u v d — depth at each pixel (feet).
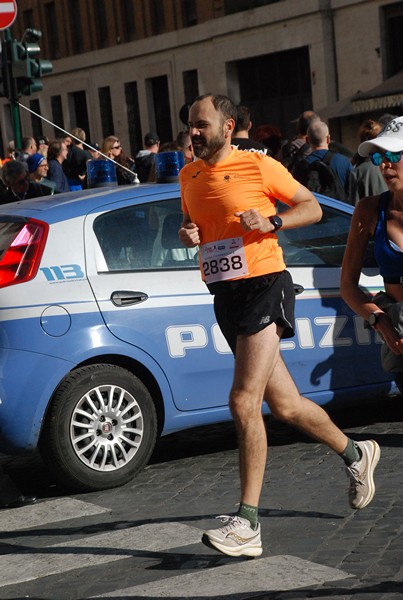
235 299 22.71
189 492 28.53
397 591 19.97
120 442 29.60
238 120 41.50
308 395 32.17
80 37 180.55
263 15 142.20
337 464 29.96
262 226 21.97
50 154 63.82
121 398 29.58
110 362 29.89
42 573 22.82
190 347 30.60
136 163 63.72
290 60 141.79
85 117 183.83
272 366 22.59
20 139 58.65
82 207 30.32
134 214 30.94
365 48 129.80
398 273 20.47
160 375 30.22
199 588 20.92
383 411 36.35
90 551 23.97
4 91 58.29
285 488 27.86
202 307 30.89
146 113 168.35
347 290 21.13
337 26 133.18
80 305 29.22
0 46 57.82
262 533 24.20
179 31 157.99
